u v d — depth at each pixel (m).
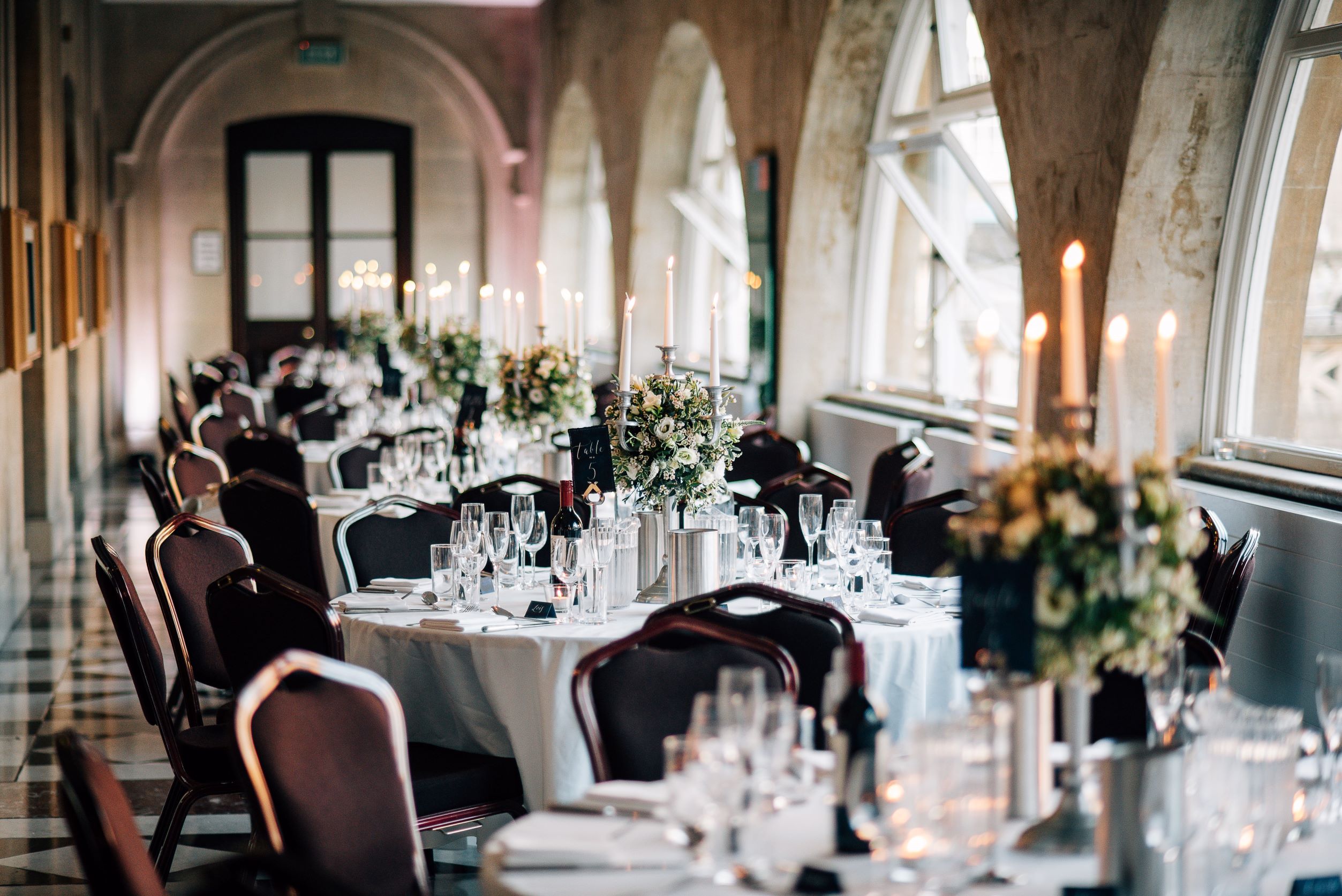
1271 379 5.32
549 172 16.06
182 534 4.56
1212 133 5.29
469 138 16.77
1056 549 2.20
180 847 4.45
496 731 3.91
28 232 8.35
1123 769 2.07
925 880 2.04
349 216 16.62
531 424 6.68
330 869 2.68
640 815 2.44
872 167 9.12
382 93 16.55
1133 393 5.52
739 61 10.16
